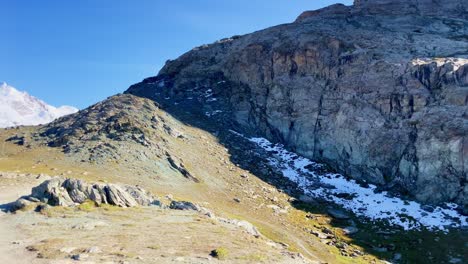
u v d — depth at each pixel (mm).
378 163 102375
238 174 97250
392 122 105375
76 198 56656
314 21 155750
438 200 89750
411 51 121875
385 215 85812
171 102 142500
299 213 83125
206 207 72938
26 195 58594
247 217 75562
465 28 136875
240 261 38188
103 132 105188
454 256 70000
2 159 93812
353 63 122188
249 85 141000
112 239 41594
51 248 37438
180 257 36969
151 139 101062
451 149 91750
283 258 42188
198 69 160750
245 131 128625
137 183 80750
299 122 122062
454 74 101625
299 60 133125
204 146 108875
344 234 76688
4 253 36250
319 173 106625
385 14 153375
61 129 114375
